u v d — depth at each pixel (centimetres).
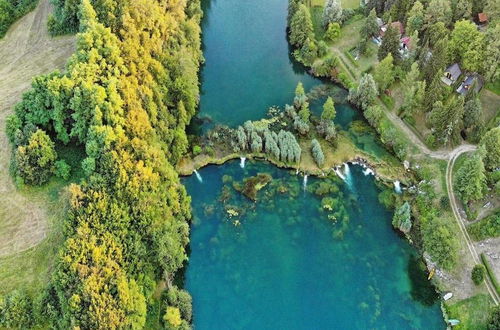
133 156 11225
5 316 9462
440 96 13612
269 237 12462
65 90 11462
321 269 11938
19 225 10700
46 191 11194
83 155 11750
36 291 9862
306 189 13275
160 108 12962
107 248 10119
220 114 15012
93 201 10444
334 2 16612
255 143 13662
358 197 13088
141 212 10856
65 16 14175
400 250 12156
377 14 17150
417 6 15500
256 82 16000
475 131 13425
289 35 17350
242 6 18762
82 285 9394
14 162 11244
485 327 10644
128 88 12050
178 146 13212
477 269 11075
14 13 15012
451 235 11206
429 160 13338
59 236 10456
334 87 15725
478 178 11769
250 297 11512
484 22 15912
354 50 16475
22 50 14062
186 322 10694
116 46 12531
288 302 11425
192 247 12269
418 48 15075
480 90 14488
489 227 11819
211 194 13225
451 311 11038
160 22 14025
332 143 14050
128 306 9719
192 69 14350
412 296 11431
